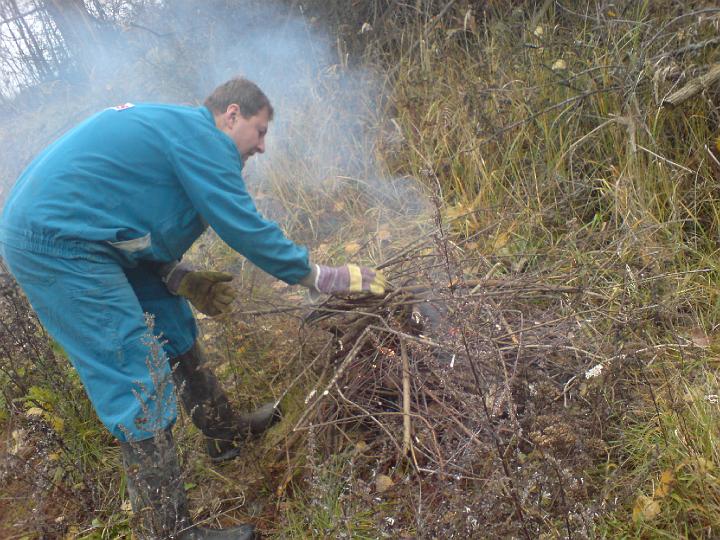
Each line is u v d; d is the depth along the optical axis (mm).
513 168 3768
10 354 3178
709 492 2148
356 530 2318
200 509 2527
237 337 3053
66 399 3035
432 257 3201
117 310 2211
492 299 2914
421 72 4348
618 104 3643
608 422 2490
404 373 2535
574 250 3230
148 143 2205
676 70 3436
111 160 2180
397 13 4871
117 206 2197
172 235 2330
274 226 2312
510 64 4145
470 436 2312
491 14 4625
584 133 3773
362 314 2719
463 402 2301
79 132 2227
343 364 2607
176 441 2547
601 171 3686
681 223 3266
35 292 2217
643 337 2828
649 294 2928
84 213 2154
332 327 2820
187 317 2680
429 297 2785
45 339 3143
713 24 3406
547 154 3738
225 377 3104
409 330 2783
